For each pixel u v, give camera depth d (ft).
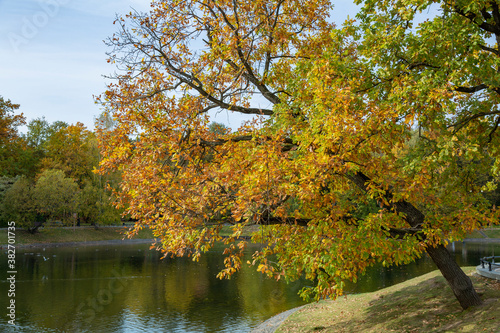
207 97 36.01
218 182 28.84
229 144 34.55
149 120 36.78
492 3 31.37
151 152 33.63
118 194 32.89
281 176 27.45
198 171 34.19
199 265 122.62
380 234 28.43
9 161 198.70
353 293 65.51
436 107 29.22
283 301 71.72
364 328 42.01
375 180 29.73
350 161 28.60
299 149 29.99
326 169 25.89
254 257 29.53
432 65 33.65
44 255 144.87
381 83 33.73
